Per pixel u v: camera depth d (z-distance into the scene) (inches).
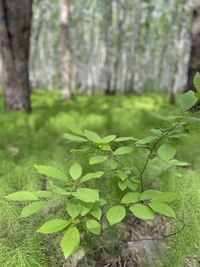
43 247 66.3
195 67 135.9
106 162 79.9
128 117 229.9
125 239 81.7
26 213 54.7
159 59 1472.7
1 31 257.4
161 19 1203.9
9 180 84.8
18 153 135.3
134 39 862.5
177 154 120.0
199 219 68.3
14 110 270.8
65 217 69.0
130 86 904.3
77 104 413.7
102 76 1123.9
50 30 1123.9
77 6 1101.1
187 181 78.0
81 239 73.2
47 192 58.8
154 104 442.3
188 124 67.7
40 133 152.2
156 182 88.0
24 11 256.1
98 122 213.8
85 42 1288.1
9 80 267.9
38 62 1342.3
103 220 74.1
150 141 71.1
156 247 79.8
